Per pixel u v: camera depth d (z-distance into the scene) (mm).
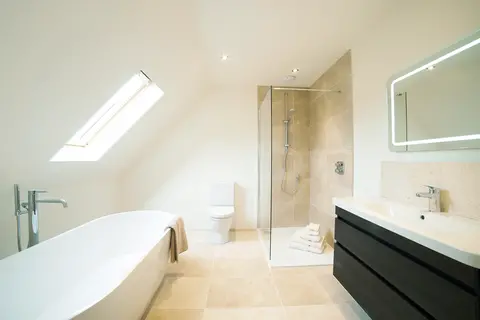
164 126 3152
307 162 3404
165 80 2281
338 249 1641
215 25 1846
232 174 3393
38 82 1189
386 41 1761
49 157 1729
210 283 1952
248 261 2379
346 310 1607
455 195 1211
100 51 1356
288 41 2135
